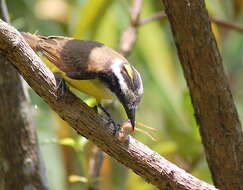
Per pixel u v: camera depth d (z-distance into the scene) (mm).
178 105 14086
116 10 14469
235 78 16109
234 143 10547
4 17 11117
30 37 11445
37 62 9148
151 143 13969
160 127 14023
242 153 10609
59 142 11273
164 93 14195
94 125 9258
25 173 11250
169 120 14039
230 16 15703
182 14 10031
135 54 14438
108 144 9234
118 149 9211
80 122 9266
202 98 10438
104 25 14328
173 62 15398
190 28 10086
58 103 9273
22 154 11227
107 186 13422
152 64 14344
